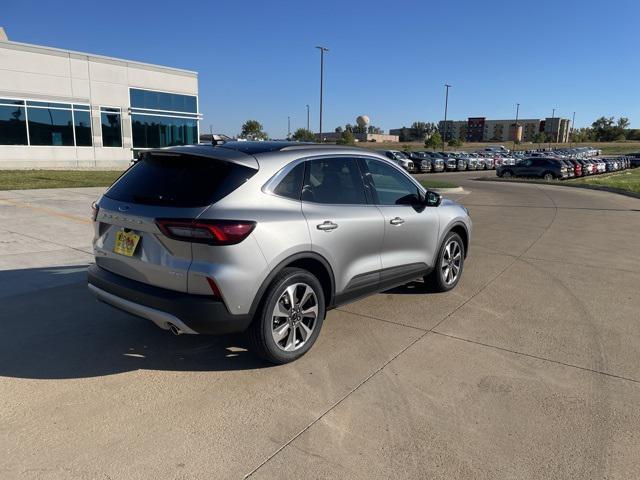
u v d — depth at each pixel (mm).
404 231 5004
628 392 3664
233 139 4762
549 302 5766
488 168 50188
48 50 26188
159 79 31516
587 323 5082
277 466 2768
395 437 3061
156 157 4012
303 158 4105
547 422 3254
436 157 44812
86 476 2645
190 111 33781
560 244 9531
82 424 3117
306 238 3873
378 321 5027
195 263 3424
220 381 3711
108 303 3965
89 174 23000
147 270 3613
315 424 3182
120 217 3746
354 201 4508
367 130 140875
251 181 3682
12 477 2621
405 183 5277
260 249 3551
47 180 18859
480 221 12695
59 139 27219
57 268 6570
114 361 3992
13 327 4617
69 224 9633
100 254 4027
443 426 3189
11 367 3850
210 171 3688
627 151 100000
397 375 3865
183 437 3012
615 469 2795
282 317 3877
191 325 3457
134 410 3293
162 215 3486
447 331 4793
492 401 3506
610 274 7152
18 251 7414
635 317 5285
